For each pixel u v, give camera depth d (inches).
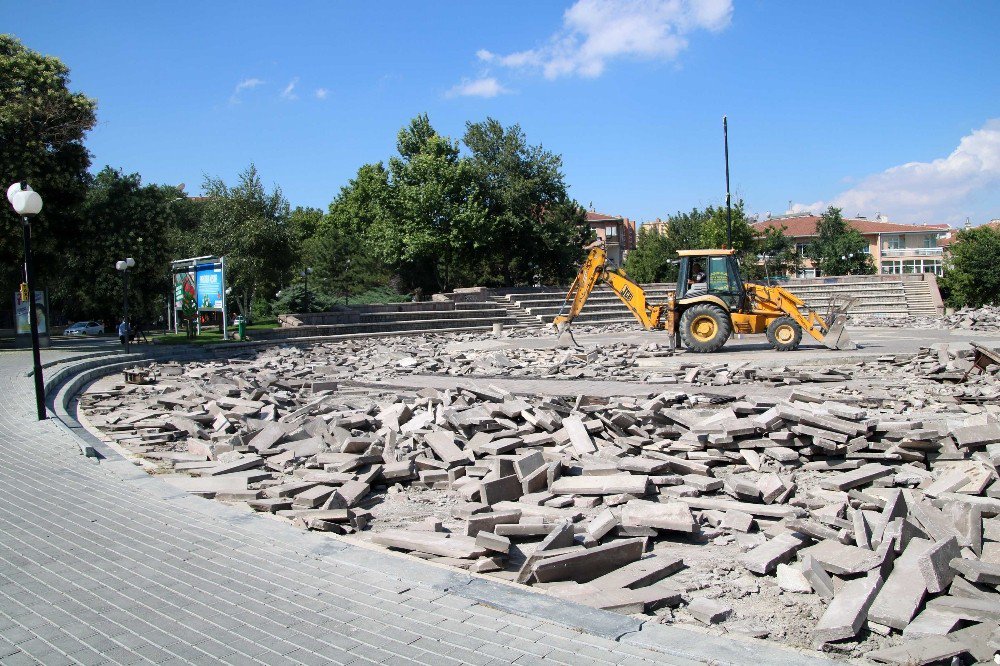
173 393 596.1
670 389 592.4
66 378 689.0
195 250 1432.1
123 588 213.2
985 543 227.6
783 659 167.5
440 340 1234.0
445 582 216.5
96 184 1485.0
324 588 212.8
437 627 186.5
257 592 210.1
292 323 1223.5
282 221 1440.7
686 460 345.1
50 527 269.3
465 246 1699.1
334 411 514.9
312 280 1653.5
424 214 1688.0
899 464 332.8
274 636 181.5
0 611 197.5
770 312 841.5
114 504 298.2
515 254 1785.2
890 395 528.4
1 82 1050.7
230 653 172.4
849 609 187.3
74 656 171.2
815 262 2677.2
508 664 165.9
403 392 656.4
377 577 221.0
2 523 274.1
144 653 172.7
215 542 253.3
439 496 331.3
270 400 545.6
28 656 171.0
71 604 201.9
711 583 222.1
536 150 1793.8
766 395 534.6
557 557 222.5
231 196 1403.8
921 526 243.3
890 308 1775.3
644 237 2541.8
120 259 1418.6
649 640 177.3
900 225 3577.8
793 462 344.2
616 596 205.8
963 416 436.8
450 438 381.4
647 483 302.5
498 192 1731.1
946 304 2097.7
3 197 1029.2
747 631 190.2
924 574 198.8
